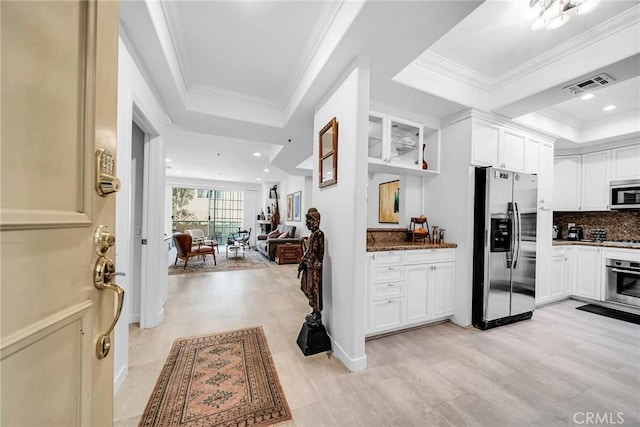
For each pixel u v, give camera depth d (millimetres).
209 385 1661
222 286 4121
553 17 1655
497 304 2613
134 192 2627
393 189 3426
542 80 2250
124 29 1534
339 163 2039
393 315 2379
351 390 1623
